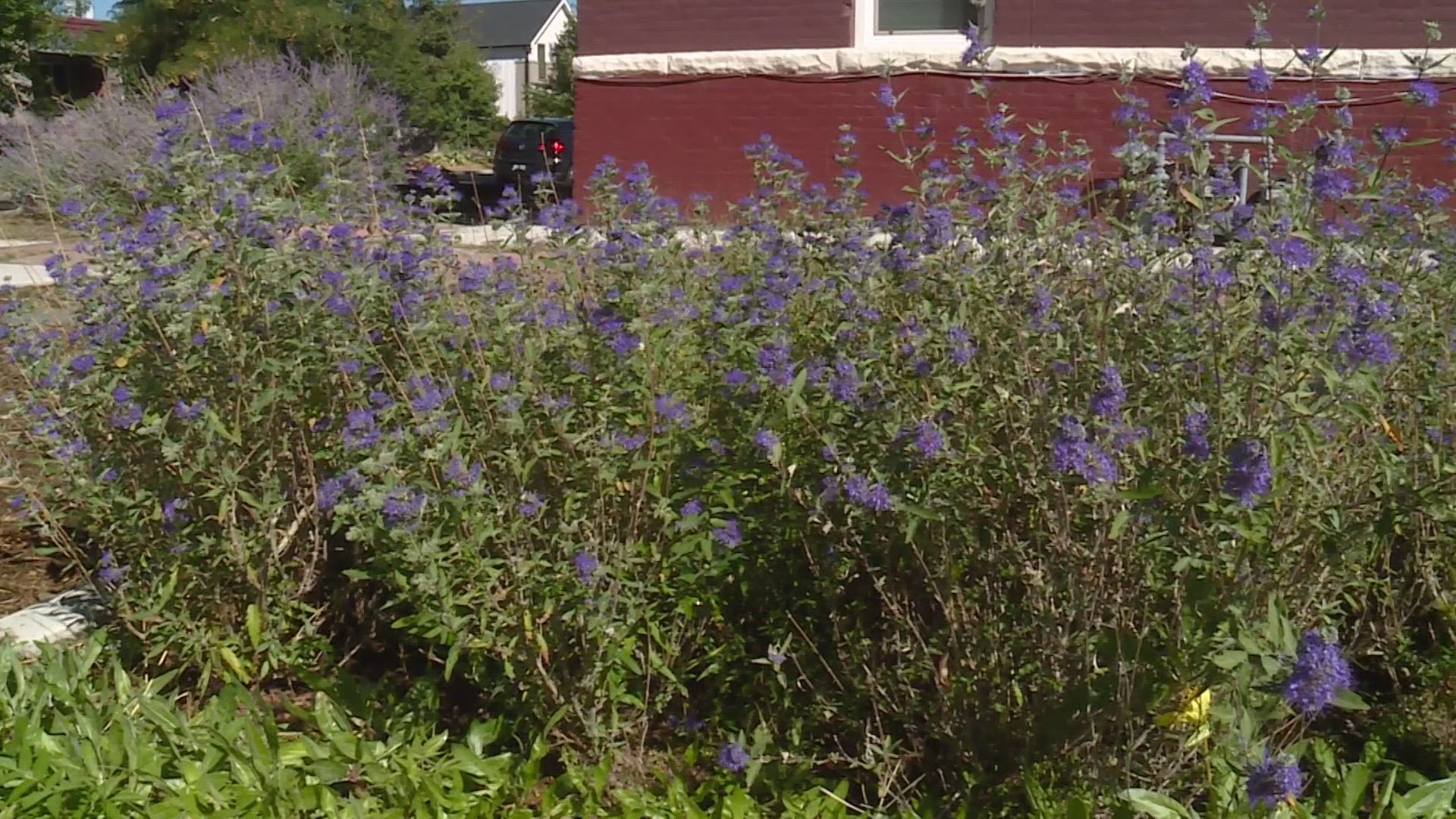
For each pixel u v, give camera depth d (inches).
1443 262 155.3
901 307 143.8
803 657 132.0
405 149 689.6
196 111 185.6
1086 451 97.9
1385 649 140.3
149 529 143.7
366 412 126.7
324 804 116.8
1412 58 168.4
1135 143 137.6
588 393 136.0
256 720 130.5
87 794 115.3
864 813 117.3
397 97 836.0
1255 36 136.9
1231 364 112.5
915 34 449.7
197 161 147.9
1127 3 418.9
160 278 141.4
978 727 117.5
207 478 140.7
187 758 122.7
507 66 2032.5
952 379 119.3
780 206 242.8
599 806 121.2
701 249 199.8
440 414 122.9
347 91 600.1
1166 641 102.6
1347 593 139.9
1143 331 123.4
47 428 156.0
